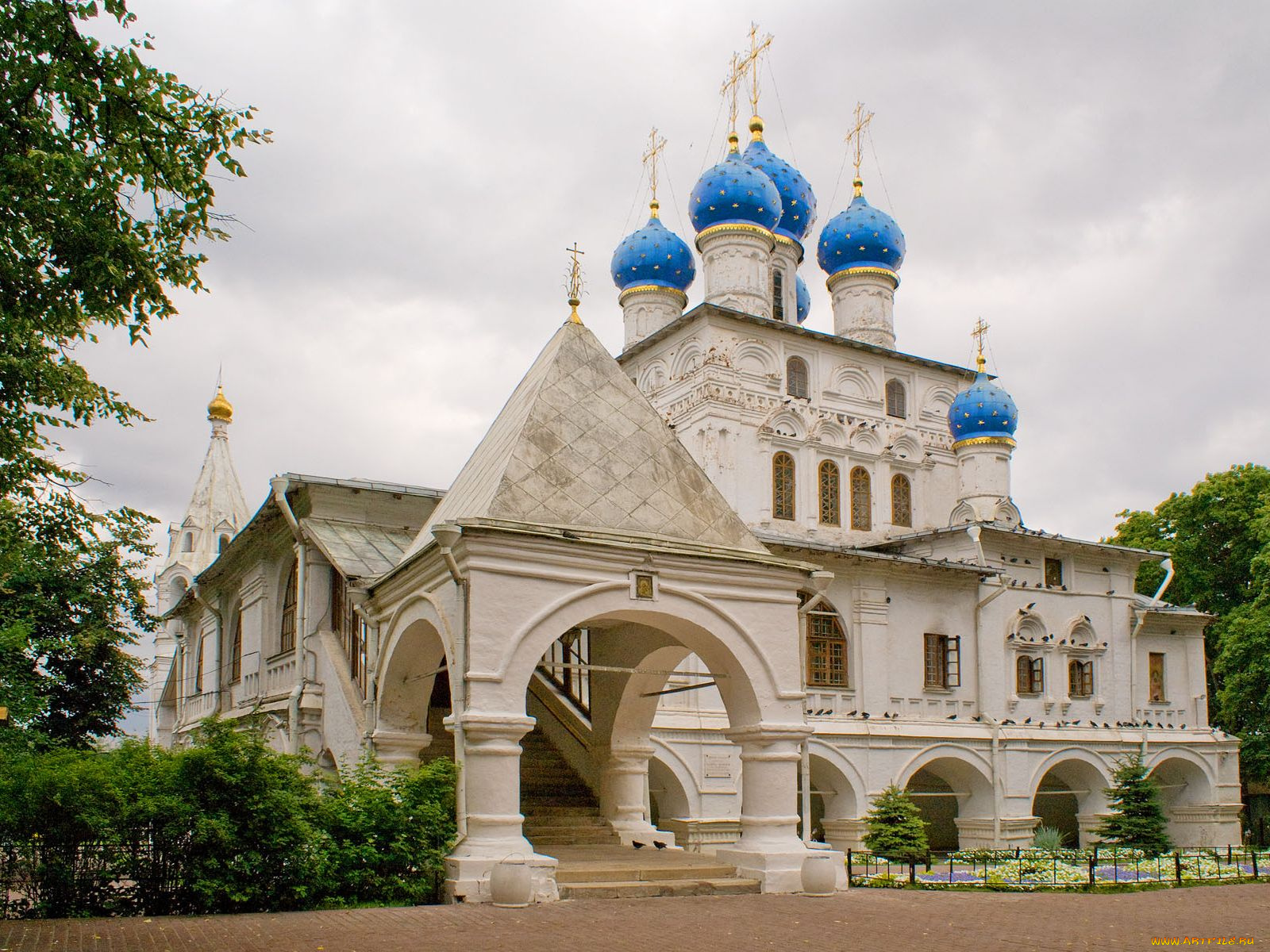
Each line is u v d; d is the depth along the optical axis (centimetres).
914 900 1545
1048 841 3481
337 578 2233
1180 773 4156
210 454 5878
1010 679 3794
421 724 1745
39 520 1830
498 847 1398
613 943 1105
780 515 4075
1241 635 4166
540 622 1457
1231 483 4862
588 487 1577
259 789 1386
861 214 4825
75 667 3142
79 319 1402
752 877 1527
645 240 4803
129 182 1303
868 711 3438
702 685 1800
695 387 4128
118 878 1344
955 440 4434
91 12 1236
